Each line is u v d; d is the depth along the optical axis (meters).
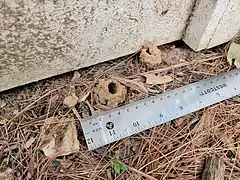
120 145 0.16
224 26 0.17
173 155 0.15
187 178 0.15
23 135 0.15
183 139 0.16
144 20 0.16
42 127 0.16
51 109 0.16
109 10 0.15
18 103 0.16
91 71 0.17
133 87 0.17
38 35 0.14
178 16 0.17
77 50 0.16
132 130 0.16
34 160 0.15
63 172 0.15
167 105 0.17
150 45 0.17
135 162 0.15
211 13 0.16
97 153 0.15
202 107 0.17
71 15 0.14
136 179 0.15
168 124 0.16
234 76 0.18
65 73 0.17
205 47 0.18
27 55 0.15
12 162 0.15
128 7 0.15
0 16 0.13
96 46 0.16
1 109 0.16
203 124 0.16
